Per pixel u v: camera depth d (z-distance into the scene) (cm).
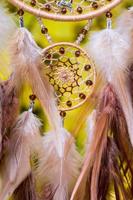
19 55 66
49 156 68
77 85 68
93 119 67
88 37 68
